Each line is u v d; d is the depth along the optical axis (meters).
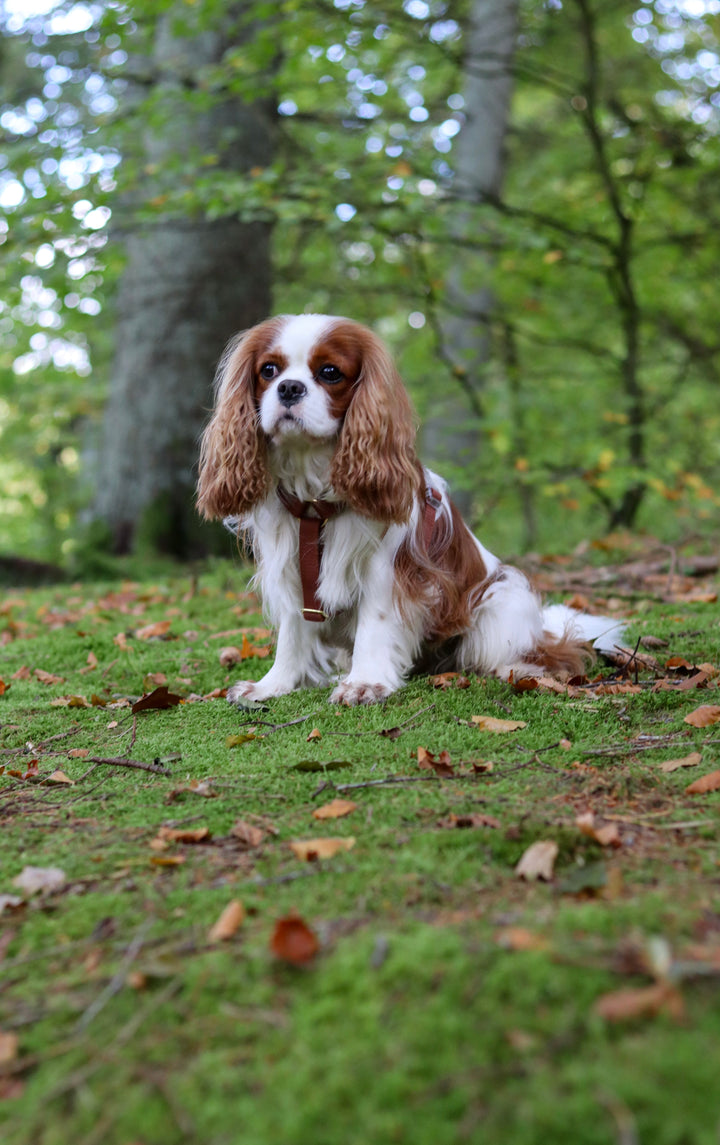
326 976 1.46
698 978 1.36
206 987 1.48
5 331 9.92
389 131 7.30
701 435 9.97
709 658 3.64
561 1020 1.30
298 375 3.14
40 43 8.46
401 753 2.65
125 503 7.61
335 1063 1.28
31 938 1.70
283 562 3.38
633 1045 1.24
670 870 1.79
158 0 6.37
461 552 3.65
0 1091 1.33
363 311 10.43
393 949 1.50
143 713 3.29
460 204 6.87
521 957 1.42
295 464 3.26
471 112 8.75
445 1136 1.15
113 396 7.80
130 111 6.87
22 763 2.77
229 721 3.12
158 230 7.58
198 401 7.58
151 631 4.68
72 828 2.22
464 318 9.09
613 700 3.10
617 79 9.84
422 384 9.26
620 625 3.94
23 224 6.52
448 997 1.37
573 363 10.81
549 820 2.06
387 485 3.17
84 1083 1.31
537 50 9.87
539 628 3.67
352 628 3.54
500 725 2.87
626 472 7.54
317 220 6.94
